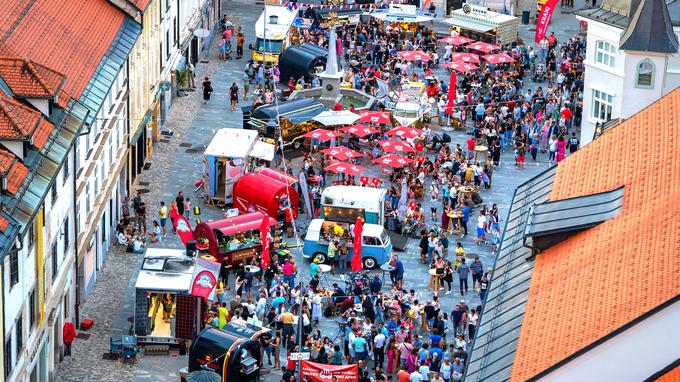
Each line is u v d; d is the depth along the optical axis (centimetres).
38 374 10862
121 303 12888
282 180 14938
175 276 12075
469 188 15600
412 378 11456
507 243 9750
